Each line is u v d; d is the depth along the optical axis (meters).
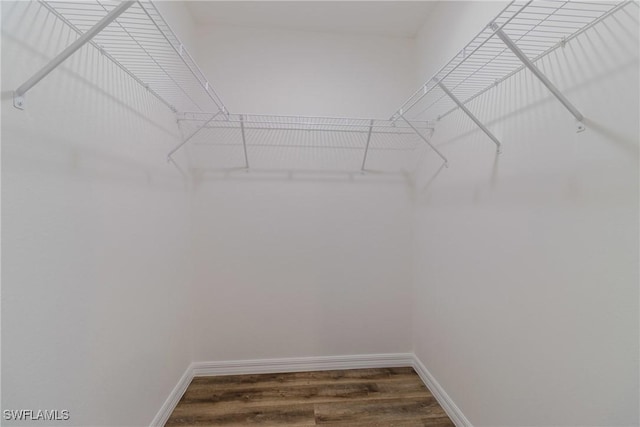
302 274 2.07
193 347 1.99
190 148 1.95
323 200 2.08
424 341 1.98
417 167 2.10
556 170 0.96
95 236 1.00
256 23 1.99
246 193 2.02
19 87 0.71
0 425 0.68
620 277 0.77
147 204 1.37
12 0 0.69
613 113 0.78
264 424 1.54
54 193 0.82
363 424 1.55
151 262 1.41
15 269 0.71
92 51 0.99
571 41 0.90
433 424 1.56
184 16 1.79
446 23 1.69
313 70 2.07
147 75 1.34
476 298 1.40
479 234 1.38
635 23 0.73
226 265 2.01
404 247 2.15
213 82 1.99
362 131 2.05
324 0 1.78
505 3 1.18
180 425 1.53
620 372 0.77
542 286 1.01
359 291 2.12
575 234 0.89
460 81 1.33
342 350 2.11
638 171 0.72
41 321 0.78
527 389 1.08
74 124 0.90
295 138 2.05
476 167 1.41
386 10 1.87
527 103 1.09
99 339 1.02
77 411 0.91
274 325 2.05
